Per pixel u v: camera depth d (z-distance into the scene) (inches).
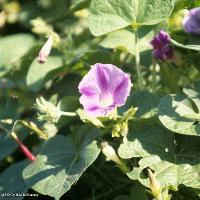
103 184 24.4
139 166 20.6
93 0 22.4
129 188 23.7
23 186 23.6
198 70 25.0
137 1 22.5
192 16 23.3
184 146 21.2
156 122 21.5
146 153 20.6
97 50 25.2
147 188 21.5
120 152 20.4
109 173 24.2
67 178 20.5
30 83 25.6
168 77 24.8
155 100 21.9
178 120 20.3
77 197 24.7
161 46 23.2
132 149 20.6
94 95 20.6
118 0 22.4
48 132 24.2
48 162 21.8
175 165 20.4
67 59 25.6
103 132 22.1
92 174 24.5
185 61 24.7
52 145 22.6
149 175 18.8
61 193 20.0
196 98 21.0
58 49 26.1
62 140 22.8
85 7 26.9
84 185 24.7
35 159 22.5
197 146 21.1
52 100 25.1
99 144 21.3
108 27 22.3
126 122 20.8
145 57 25.4
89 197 24.6
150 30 25.5
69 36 25.8
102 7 22.5
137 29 23.4
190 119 20.3
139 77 23.2
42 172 21.4
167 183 19.6
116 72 20.4
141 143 20.9
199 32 23.4
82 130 22.7
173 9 23.9
